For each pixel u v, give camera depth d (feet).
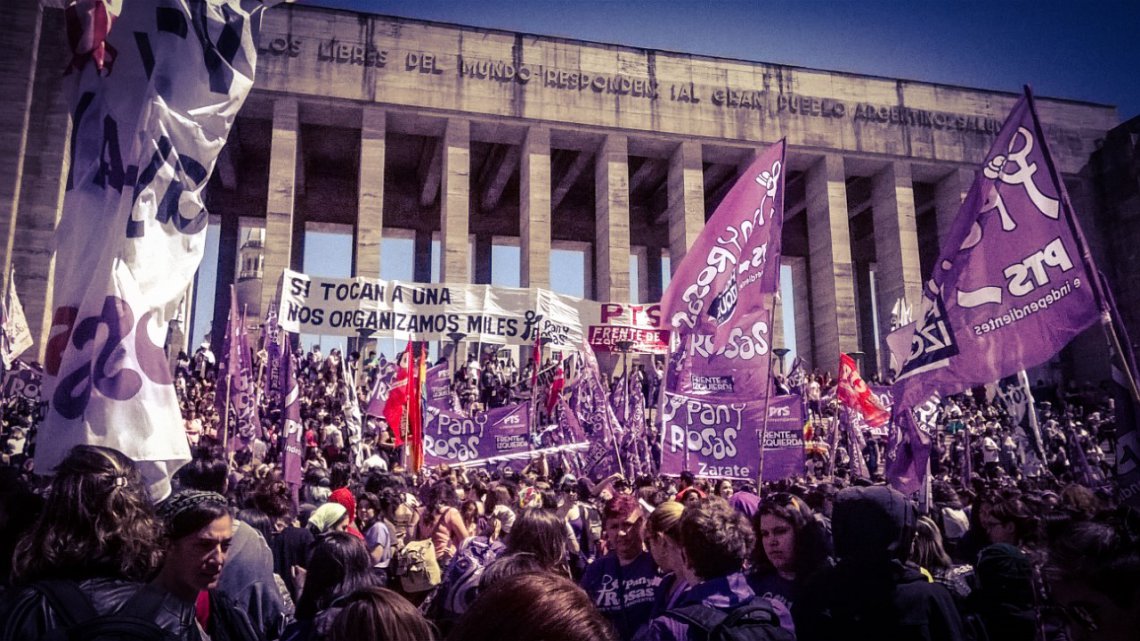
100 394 15.74
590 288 156.87
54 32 96.99
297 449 37.52
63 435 15.44
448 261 113.19
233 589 14.37
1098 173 139.85
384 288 73.61
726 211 31.01
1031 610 13.23
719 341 30.09
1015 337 22.50
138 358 16.38
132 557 8.73
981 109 139.23
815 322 130.41
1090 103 142.92
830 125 132.26
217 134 19.40
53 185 93.20
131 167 17.97
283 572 20.38
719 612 11.01
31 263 90.22
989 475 44.01
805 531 15.03
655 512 14.39
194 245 18.45
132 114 18.48
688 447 29.35
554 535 14.43
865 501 11.86
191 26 19.26
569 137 125.08
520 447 45.62
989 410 96.07
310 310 70.95
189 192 18.60
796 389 83.10
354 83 115.14
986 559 13.80
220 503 9.75
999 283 23.02
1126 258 133.49
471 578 15.55
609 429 49.70
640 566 15.81
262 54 112.78
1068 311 21.47
